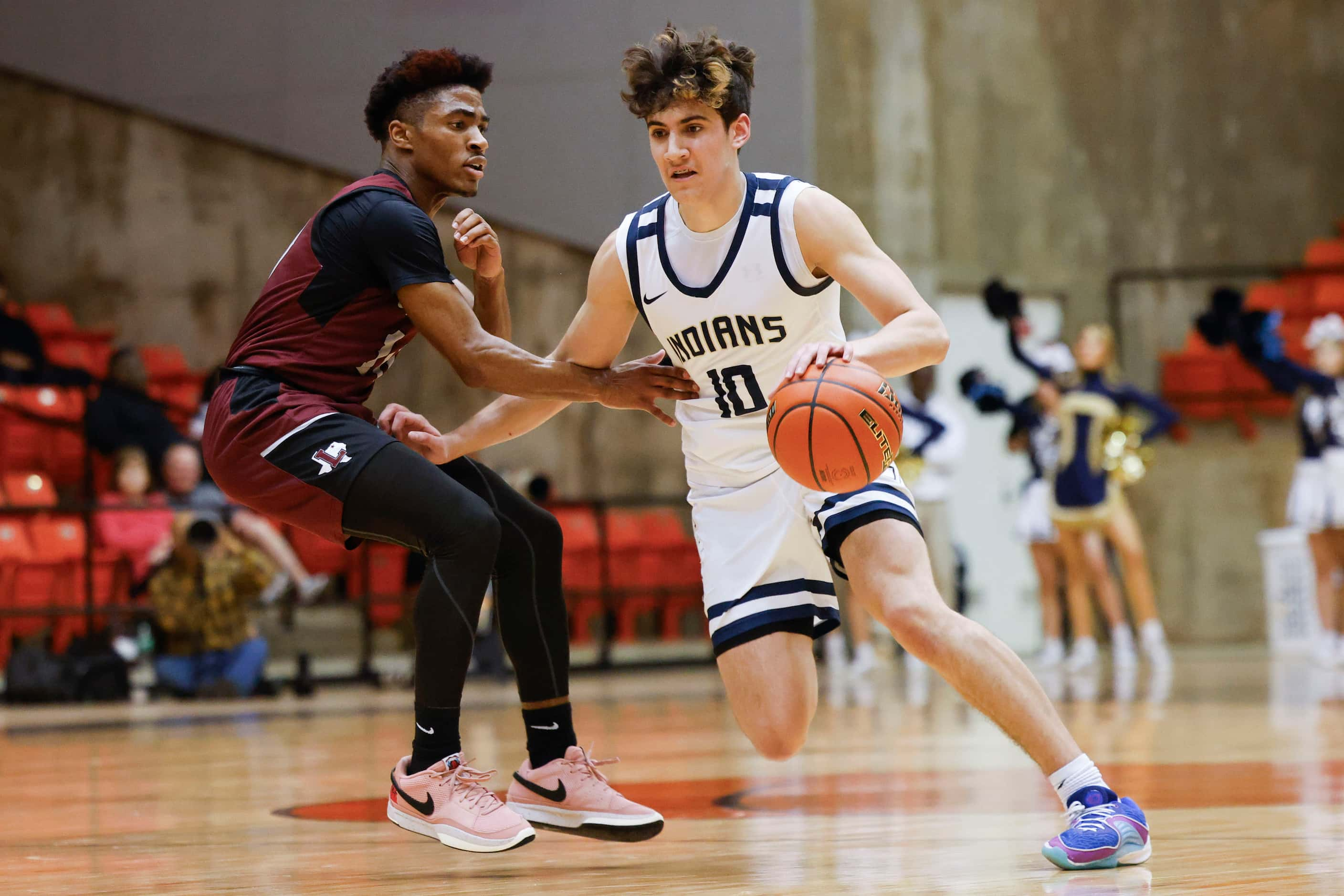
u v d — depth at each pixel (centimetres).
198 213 2038
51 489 1545
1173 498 2059
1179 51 2145
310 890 399
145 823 567
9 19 2042
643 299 460
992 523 2038
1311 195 2148
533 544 464
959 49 2045
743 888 385
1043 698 414
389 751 867
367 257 436
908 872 407
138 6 2039
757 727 458
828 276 447
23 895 399
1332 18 2155
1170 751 743
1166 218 2138
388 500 422
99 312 2038
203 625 1380
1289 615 1934
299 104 2017
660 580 1870
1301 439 1584
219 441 439
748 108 440
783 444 403
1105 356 1648
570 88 1953
